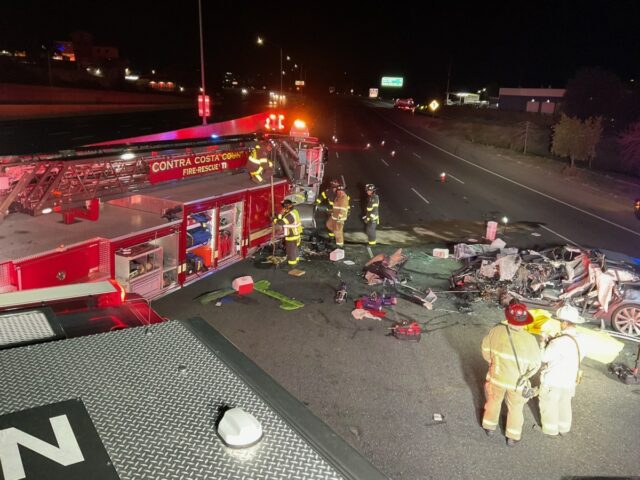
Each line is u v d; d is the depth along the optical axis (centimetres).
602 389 662
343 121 5569
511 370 514
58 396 150
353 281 1024
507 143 4112
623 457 528
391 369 686
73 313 275
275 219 1080
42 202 714
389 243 1323
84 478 116
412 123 5866
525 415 597
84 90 4969
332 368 680
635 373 678
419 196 1980
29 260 577
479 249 1181
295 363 688
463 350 752
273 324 805
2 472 114
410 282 1046
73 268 645
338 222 1230
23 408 142
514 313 519
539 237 1477
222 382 167
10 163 676
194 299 882
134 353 183
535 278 934
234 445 133
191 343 194
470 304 923
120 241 700
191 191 962
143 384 162
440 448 528
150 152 914
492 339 527
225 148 1145
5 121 3441
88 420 139
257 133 1245
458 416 585
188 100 6412
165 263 861
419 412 589
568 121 2969
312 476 127
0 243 625
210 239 973
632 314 828
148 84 8212
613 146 3403
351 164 2705
